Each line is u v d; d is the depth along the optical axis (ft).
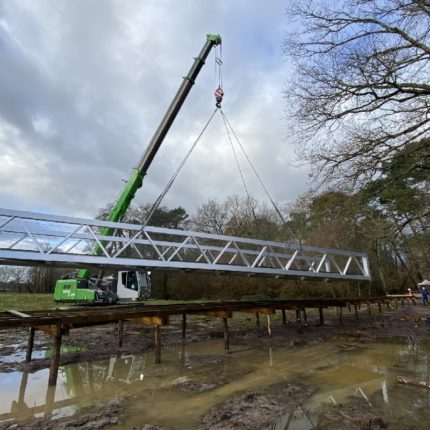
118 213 51.03
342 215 33.09
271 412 17.08
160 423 15.90
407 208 40.88
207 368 26.16
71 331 44.37
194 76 53.36
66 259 29.37
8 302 73.97
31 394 20.65
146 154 52.60
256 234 116.88
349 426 15.29
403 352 31.76
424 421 15.61
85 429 15.43
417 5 24.44
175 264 34.55
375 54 26.25
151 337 40.27
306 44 29.60
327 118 29.32
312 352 32.07
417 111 26.13
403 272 115.85
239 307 35.99
